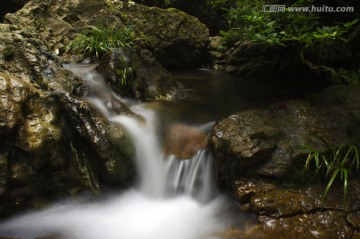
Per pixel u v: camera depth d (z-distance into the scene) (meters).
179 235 3.08
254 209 3.18
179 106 4.79
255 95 5.55
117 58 4.94
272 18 5.63
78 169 3.45
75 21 6.86
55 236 3.01
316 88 6.01
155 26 7.21
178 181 3.76
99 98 4.40
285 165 3.40
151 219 3.35
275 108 4.04
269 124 3.77
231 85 6.30
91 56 6.11
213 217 3.33
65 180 3.33
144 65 5.19
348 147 3.48
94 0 7.03
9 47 3.97
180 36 7.43
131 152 3.71
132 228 3.19
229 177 3.56
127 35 6.66
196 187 3.71
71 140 3.53
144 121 4.21
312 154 3.35
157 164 3.87
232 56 7.59
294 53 6.71
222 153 3.53
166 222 3.29
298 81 6.65
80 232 3.10
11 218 3.09
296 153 3.44
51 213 3.26
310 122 3.81
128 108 4.41
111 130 3.66
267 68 7.12
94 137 3.51
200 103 5.01
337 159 3.37
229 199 3.58
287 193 3.29
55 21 6.62
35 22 6.46
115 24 6.85
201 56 8.09
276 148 3.52
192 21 7.83
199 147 3.83
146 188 3.81
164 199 3.71
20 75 3.83
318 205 3.14
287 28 5.22
